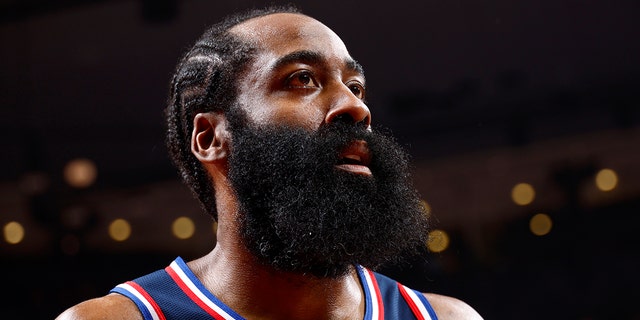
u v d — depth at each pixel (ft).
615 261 50.29
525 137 47.37
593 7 38.45
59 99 41.75
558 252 51.49
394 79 42.91
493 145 48.47
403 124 47.29
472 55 41.73
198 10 36.17
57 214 46.50
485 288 51.96
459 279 52.03
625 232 50.29
